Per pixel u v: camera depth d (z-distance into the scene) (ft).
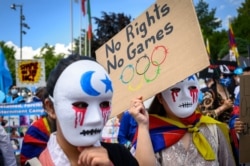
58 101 4.19
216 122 7.86
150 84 7.06
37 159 4.40
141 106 5.99
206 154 7.19
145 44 7.38
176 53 6.77
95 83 4.15
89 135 4.17
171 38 6.93
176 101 7.08
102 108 4.25
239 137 8.41
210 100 14.39
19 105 20.90
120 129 9.37
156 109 7.80
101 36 81.00
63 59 4.40
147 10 7.48
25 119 20.86
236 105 11.75
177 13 6.89
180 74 6.60
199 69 6.33
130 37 7.70
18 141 20.66
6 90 23.47
